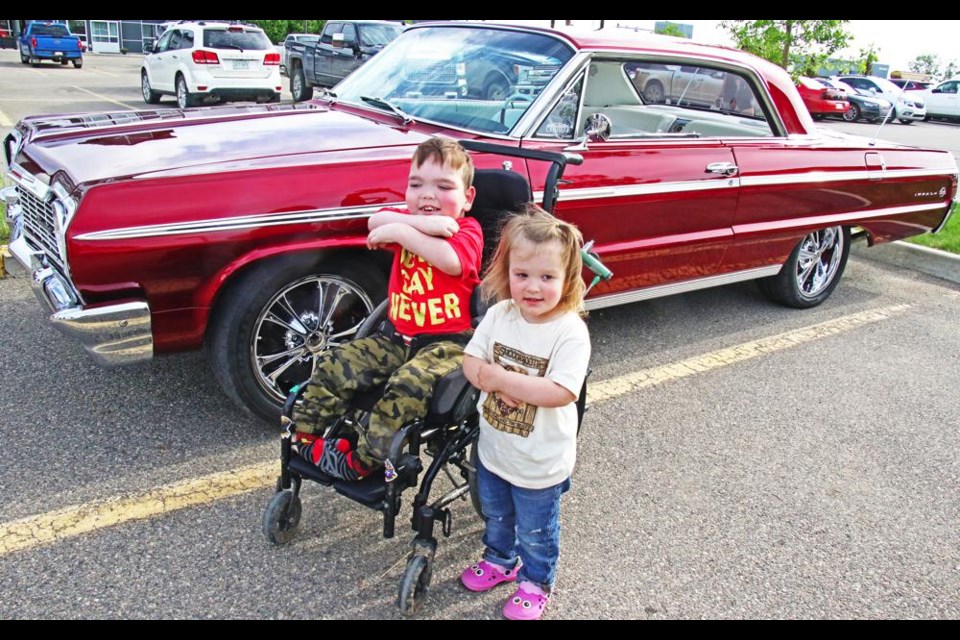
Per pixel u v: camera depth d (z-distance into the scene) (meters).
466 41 4.52
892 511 3.34
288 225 3.20
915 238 7.41
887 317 5.75
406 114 4.18
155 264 3.01
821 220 5.22
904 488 3.52
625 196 4.14
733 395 4.30
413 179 2.61
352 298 3.58
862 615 2.72
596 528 3.08
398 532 2.95
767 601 2.76
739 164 4.64
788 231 5.09
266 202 3.15
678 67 4.66
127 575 2.63
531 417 2.34
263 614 2.52
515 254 2.24
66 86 18.72
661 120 4.94
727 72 4.83
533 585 2.57
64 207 2.98
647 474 3.48
